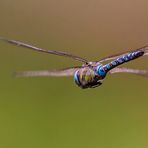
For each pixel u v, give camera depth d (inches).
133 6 132.2
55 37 133.7
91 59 129.5
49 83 114.7
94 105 111.6
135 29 130.3
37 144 102.1
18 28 135.2
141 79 117.1
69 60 125.2
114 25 131.5
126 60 65.1
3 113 107.9
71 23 134.3
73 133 104.6
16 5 138.5
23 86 115.0
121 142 103.0
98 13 133.6
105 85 115.6
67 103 111.9
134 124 107.9
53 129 105.1
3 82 118.3
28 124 105.7
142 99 115.6
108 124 107.3
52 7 136.1
